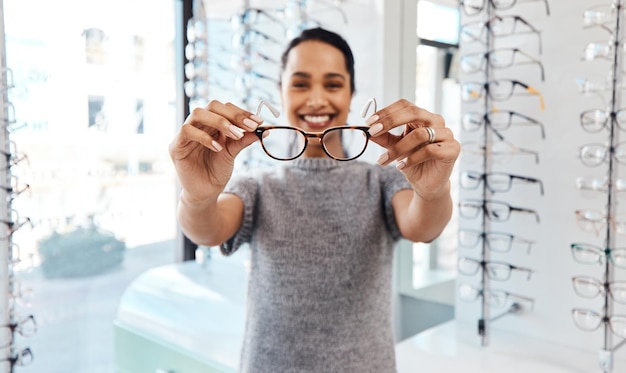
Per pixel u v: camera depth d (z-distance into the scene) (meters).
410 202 0.81
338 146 0.94
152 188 1.99
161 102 1.96
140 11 1.84
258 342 0.86
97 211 1.84
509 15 1.22
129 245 1.99
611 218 0.99
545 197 1.18
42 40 1.51
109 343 1.98
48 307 1.89
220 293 1.65
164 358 1.32
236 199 0.86
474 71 1.20
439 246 1.49
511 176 1.21
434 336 1.26
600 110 1.01
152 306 1.53
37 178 1.56
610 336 1.01
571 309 1.16
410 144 0.64
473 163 1.24
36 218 1.64
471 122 1.21
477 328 1.28
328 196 0.87
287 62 0.95
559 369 1.07
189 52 1.84
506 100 1.24
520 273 1.24
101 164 1.79
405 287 1.59
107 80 1.75
